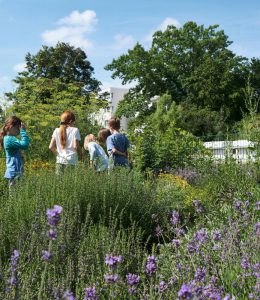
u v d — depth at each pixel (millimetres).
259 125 8602
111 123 8883
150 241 6312
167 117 38906
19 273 3436
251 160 8445
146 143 12508
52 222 2592
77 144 8250
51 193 6074
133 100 52812
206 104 50656
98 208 6332
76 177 6574
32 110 15094
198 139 15273
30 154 12594
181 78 53438
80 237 4621
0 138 7613
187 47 53812
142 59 52812
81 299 3398
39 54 48750
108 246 4305
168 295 3211
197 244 4059
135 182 7215
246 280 3611
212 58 53000
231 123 47688
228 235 4359
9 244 4789
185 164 12656
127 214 6395
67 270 3766
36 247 4121
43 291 3328
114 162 8688
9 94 15891
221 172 9336
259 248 4105
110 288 3332
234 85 50562
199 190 8711
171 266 3951
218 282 3555
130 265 4070
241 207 5203
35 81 17594
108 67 53156
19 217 5469
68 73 49062
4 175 7945
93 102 17094
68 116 8320
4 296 3201
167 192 7457
